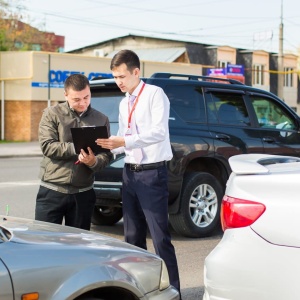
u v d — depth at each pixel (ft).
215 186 27.17
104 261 12.03
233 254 12.50
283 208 12.15
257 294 12.23
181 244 25.88
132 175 17.62
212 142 26.58
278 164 14.39
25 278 10.73
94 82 26.37
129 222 18.12
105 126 16.25
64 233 13.10
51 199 17.28
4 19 144.25
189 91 26.71
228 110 27.99
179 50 158.20
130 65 17.24
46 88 108.99
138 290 12.36
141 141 16.74
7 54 109.81
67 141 17.13
